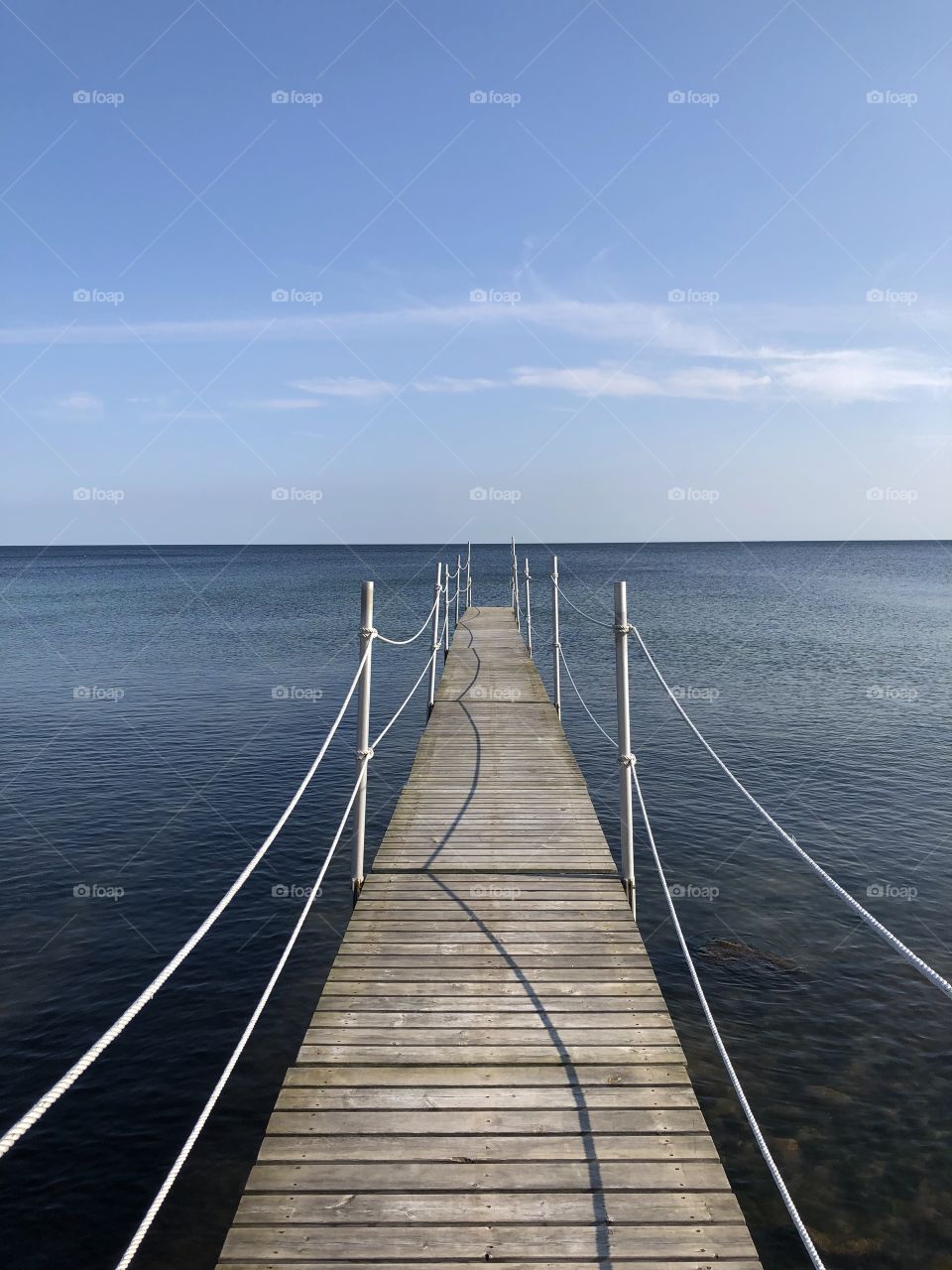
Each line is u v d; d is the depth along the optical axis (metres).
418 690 21.75
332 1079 3.43
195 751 15.57
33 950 8.16
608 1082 3.42
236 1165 5.43
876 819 11.77
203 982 7.62
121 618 40.72
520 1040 3.72
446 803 7.18
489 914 5.05
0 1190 5.21
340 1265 2.48
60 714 18.59
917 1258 4.62
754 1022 6.95
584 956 4.52
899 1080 6.17
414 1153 2.98
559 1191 2.80
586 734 16.91
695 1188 2.81
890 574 84.31
